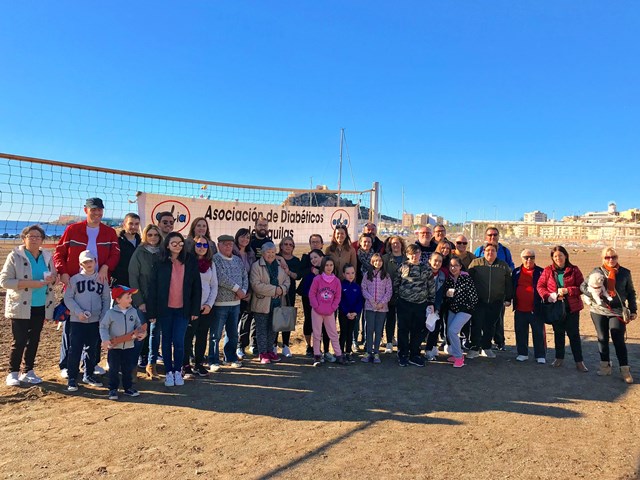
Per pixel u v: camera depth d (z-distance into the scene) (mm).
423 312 6137
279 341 7477
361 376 5602
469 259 7051
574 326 6012
